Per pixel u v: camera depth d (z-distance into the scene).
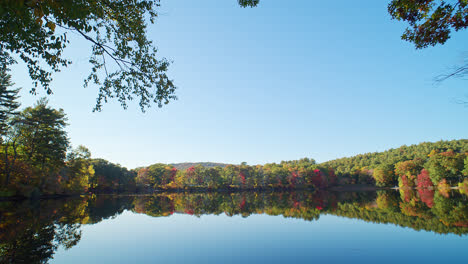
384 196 55.69
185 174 107.88
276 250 12.50
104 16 8.17
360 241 13.92
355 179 129.88
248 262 10.70
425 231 15.90
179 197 63.31
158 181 108.81
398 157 133.38
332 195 68.25
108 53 8.51
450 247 12.50
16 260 9.96
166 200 50.84
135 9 8.24
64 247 12.16
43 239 13.38
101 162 88.56
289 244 13.59
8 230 15.12
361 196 59.75
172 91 10.13
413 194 56.62
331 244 13.44
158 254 11.69
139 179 102.19
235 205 38.47
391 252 11.98
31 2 5.67
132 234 15.94
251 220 22.05
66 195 48.91
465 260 10.77
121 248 12.51
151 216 24.91
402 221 19.67
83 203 36.34
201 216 25.14
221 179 106.00
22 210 24.31
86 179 61.88
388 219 20.81
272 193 88.38
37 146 37.97
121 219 22.22
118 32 8.62
